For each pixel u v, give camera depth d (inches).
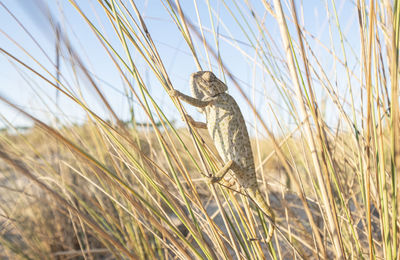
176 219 23.1
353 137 13.2
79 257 22.4
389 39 11.1
